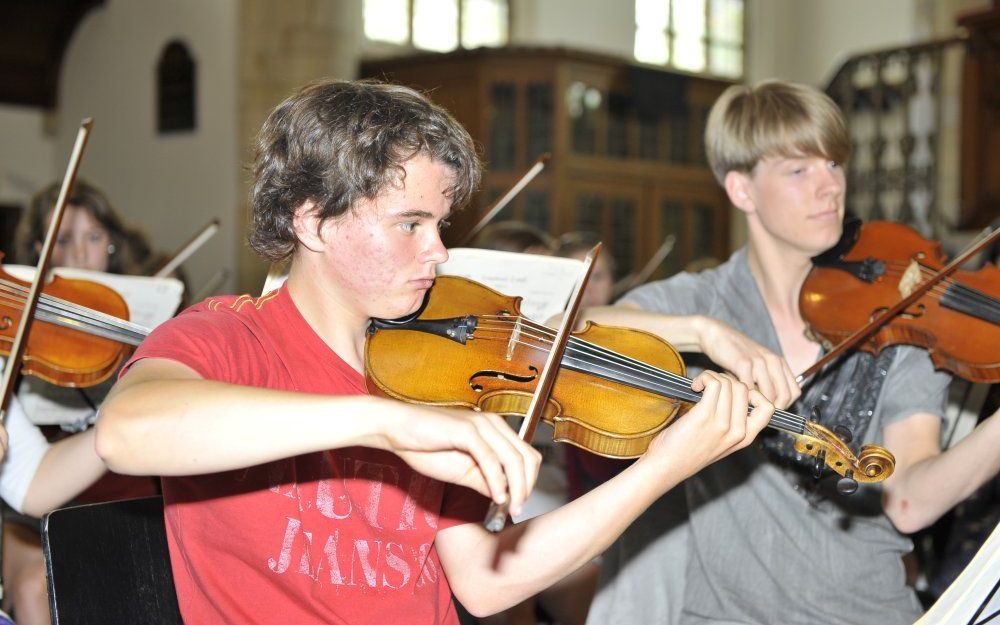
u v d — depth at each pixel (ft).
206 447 3.78
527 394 5.64
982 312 6.91
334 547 4.83
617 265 29.78
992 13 25.03
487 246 12.19
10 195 35.01
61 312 7.64
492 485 3.56
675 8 37.93
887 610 6.66
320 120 4.68
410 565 5.00
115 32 33.71
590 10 35.73
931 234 26.48
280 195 4.81
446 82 28.58
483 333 5.97
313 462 4.85
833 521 6.66
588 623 7.27
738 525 6.75
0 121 35.06
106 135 34.09
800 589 6.64
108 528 5.19
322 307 5.00
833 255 7.24
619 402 5.68
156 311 8.46
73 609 4.97
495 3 35.01
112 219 11.19
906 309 7.00
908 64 26.81
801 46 38.65
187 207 31.27
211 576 4.68
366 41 32.35
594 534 4.92
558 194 28.07
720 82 31.68
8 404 6.44
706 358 7.20
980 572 5.08
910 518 6.44
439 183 4.73
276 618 4.66
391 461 5.00
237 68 29.40
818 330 7.00
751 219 7.27
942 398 6.91
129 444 3.81
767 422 5.06
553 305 7.21
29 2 33.91
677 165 31.12
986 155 25.45
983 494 8.14
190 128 31.17
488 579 5.09
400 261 4.75
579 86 28.71
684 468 4.87
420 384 5.52
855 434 6.78
